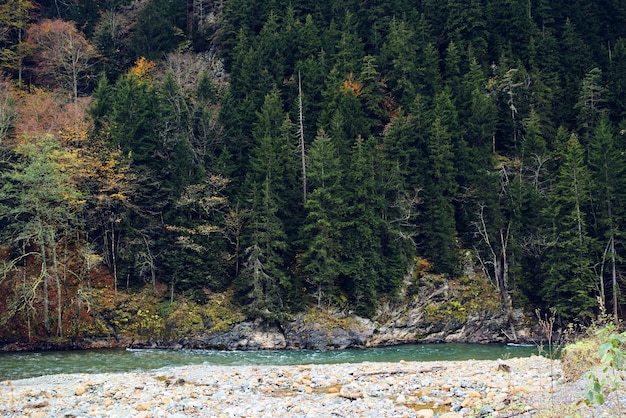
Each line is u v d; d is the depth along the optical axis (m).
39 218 33.72
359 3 62.38
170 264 38.09
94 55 58.25
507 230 42.50
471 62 54.03
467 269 41.84
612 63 54.06
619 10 65.06
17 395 15.31
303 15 63.03
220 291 38.59
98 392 15.69
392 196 42.16
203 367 22.36
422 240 42.03
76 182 36.97
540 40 58.62
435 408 12.45
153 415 12.41
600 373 12.02
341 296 38.19
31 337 33.25
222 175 41.88
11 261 34.25
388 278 38.91
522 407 11.01
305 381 16.34
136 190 39.50
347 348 35.94
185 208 39.31
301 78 51.88
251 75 51.59
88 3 66.81
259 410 12.69
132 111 41.25
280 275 37.38
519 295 40.28
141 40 60.53
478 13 58.12
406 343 37.97
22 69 57.09
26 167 34.41
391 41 54.75
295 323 36.88
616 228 39.31
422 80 53.44
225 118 45.59
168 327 35.69
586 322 38.28
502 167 46.22
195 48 64.19
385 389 14.68
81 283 35.41
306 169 43.53
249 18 61.06
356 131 46.34
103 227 39.09
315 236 38.56
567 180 41.22
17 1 59.97
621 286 39.50
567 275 39.06
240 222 39.88
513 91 51.88
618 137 45.78
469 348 34.97
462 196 43.59
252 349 35.56
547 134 49.88
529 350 33.47
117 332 35.25
